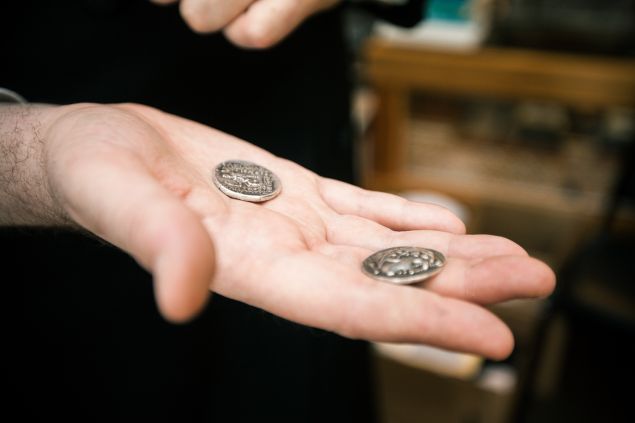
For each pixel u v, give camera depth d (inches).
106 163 11.2
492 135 33.8
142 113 14.4
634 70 27.8
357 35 31.4
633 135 30.8
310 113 18.5
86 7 16.3
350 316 11.4
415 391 25.4
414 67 30.5
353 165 20.5
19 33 16.2
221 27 15.5
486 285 11.8
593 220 33.0
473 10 30.7
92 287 16.8
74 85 16.8
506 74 29.1
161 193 10.8
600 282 22.2
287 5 15.3
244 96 18.2
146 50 17.0
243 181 13.9
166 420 18.1
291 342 18.0
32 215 13.7
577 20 29.0
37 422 17.7
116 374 17.6
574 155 32.8
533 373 24.1
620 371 31.4
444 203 33.6
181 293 10.1
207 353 18.3
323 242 13.3
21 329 16.9
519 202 34.2
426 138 35.0
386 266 12.3
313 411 19.0
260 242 12.1
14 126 13.2
